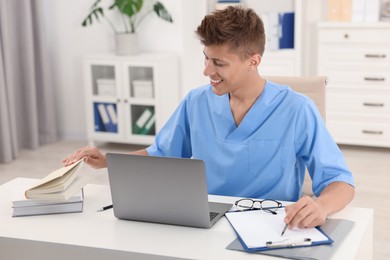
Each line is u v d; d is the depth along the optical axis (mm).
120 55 4965
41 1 5195
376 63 4809
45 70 5305
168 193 1768
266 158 2045
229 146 2070
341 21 4930
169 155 2252
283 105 2018
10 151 4852
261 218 1810
